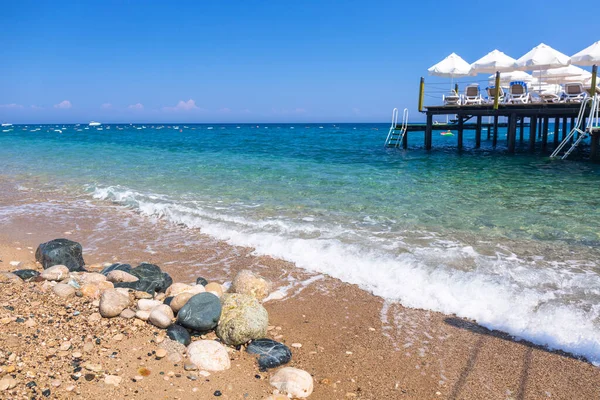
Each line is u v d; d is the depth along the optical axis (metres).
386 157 21.89
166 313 4.62
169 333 4.29
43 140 42.03
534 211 9.59
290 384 3.65
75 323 4.37
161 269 6.66
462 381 3.90
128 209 10.63
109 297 4.68
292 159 21.05
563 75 24.09
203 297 4.66
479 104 22.11
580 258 6.70
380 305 5.41
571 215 9.23
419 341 4.58
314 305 5.43
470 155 22.56
